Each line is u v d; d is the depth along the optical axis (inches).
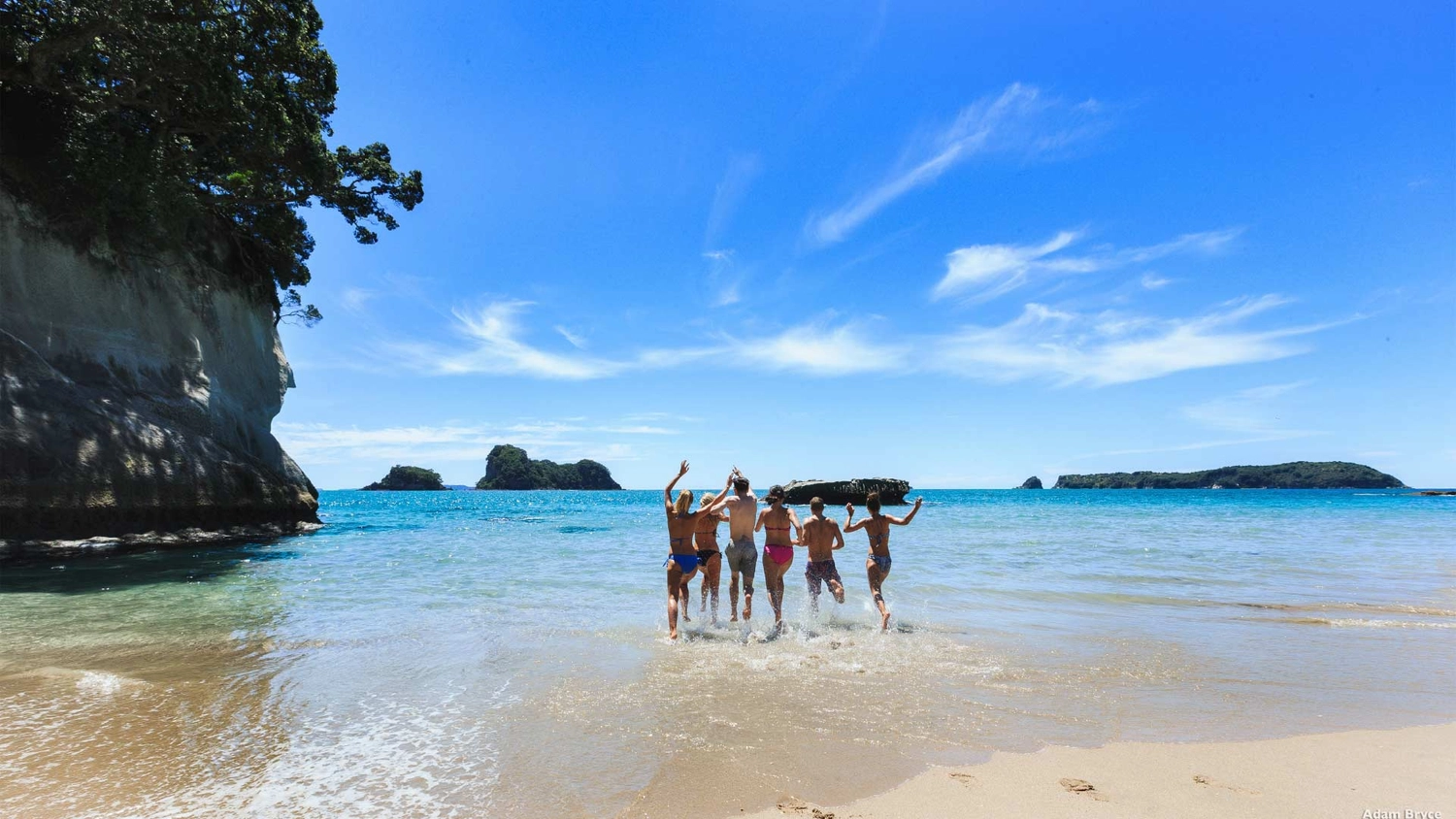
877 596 310.0
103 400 672.4
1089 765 147.6
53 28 611.5
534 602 360.8
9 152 644.7
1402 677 217.6
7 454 551.2
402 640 264.4
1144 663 234.7
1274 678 216.1
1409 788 135.7
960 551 653.3
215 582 434.9
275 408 1051.3
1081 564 541.6
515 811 123.8
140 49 632.4
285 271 1094.4
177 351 815.1
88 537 601.9
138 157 675.4
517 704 186.7
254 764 143.9
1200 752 155.1
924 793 132.8
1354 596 382.6
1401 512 1695.4
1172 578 453.4
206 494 735.7
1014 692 200.7
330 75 831.7
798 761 148.5
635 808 125.5
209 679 208.2
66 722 168.4
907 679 213.5
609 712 179.9
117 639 267.6
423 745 155.6
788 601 374.0
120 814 120.6
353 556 613.9
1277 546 709.9
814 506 330.0
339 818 120.0
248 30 709.3
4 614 323.6
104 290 724.0
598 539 844.6
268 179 887.1
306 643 259.0
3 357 591.2
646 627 295.4
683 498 295.3
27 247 653.9
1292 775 142.0
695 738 161.2
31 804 123.6
